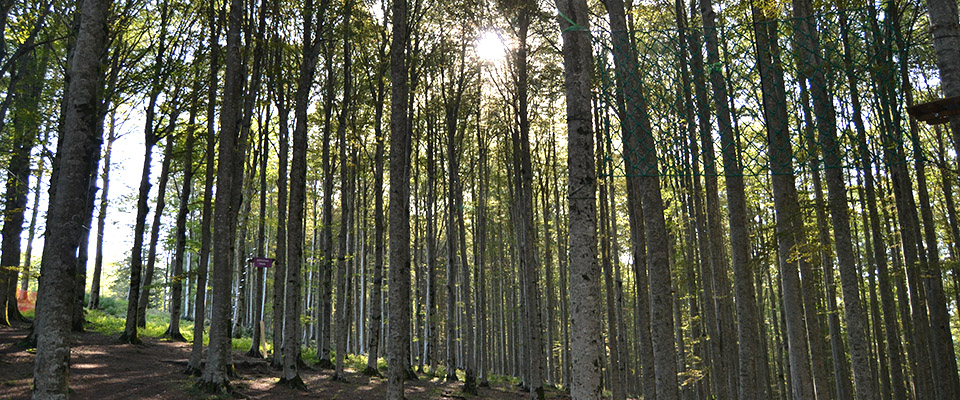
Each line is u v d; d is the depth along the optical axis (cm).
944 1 510
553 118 2147
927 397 1322
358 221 2623
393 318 1014
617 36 729
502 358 3312
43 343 607
